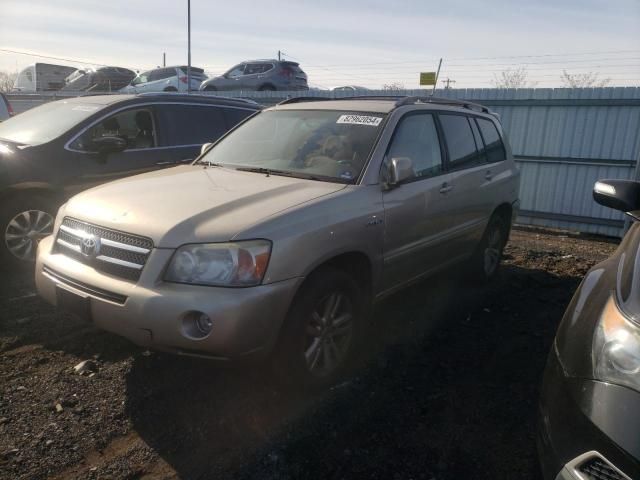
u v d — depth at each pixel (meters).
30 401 3.17
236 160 4.30
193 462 2.75
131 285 2.89
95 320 3.03
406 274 4.15
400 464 2.79
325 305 3.32
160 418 3.09
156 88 21.77
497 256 5.84
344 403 3.32
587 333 2.13
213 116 6.80
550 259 7.05
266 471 2.71
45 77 27.23
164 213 3.06
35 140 5.58
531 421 3.20
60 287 3.21
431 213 4.25
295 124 4.39
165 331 2.77
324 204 3.29
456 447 2.94
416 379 3.65
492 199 5.32
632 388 1.80
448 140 4.71
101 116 5.84
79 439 2.87
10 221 5.20
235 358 2.82
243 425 3.06
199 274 2.81
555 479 1.91
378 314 4.78
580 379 2.00
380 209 3.64
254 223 2.94
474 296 5.36
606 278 2.43
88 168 5.63
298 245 3.01
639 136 8.66
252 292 2.80
